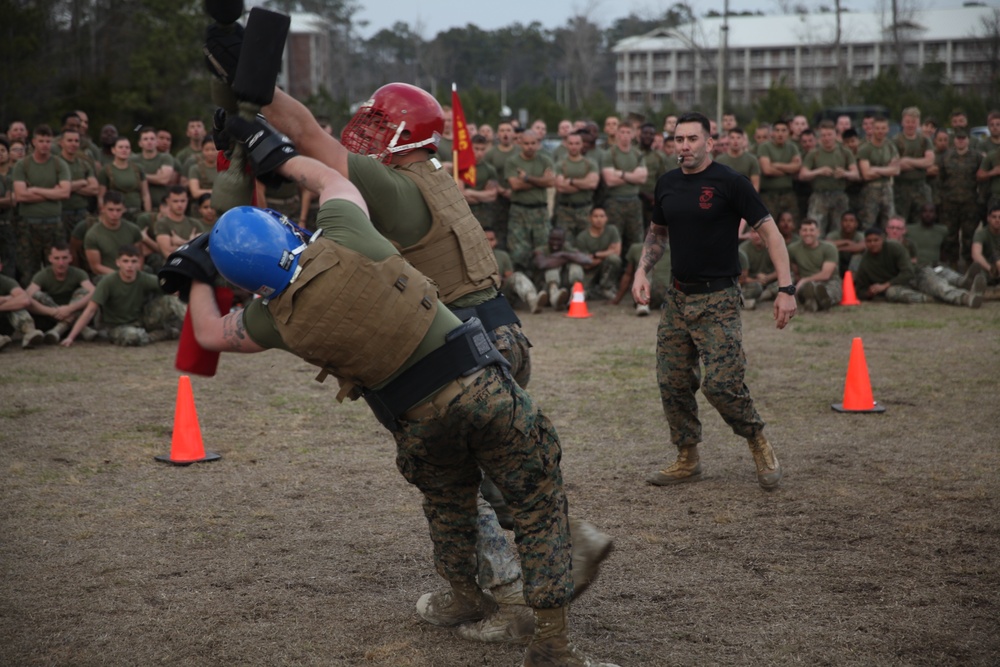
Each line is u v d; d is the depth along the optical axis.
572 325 10.74
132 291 9.87
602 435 6.46
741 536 4.61
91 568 4.30
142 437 6.43
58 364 8.78
